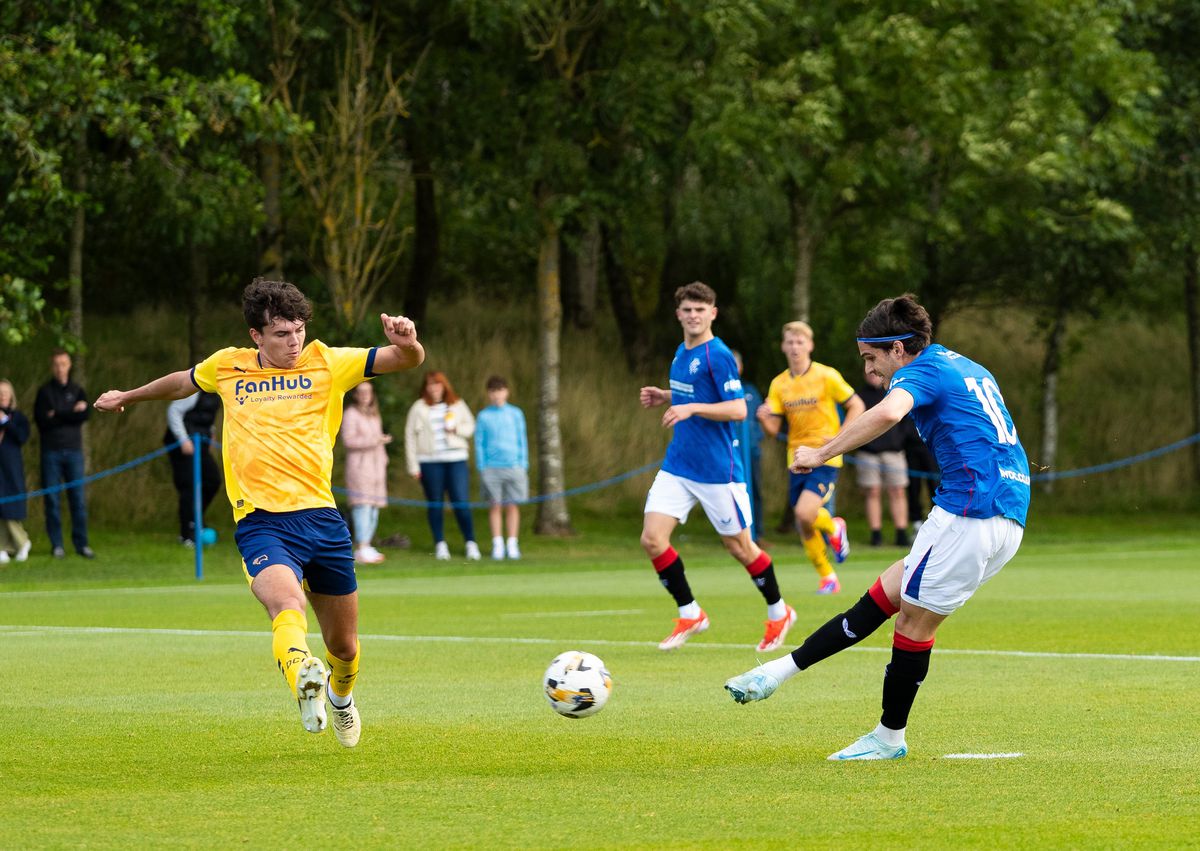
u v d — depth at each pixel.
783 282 97.81
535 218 77.31
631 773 18.17
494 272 114.38
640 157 80.56
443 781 17.70
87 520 76.50
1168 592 48.44
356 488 66.56
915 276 91.81
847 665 29.58
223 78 66.19
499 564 66.81
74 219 72.81
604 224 83.31
